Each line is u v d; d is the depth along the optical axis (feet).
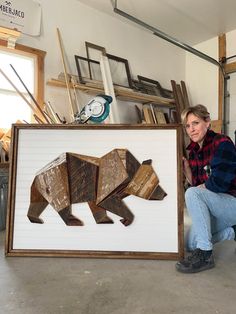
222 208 6.01
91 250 6.56
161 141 6.77
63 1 13.43
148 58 17.20
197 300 4.59
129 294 4.79
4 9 11.53
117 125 6.78
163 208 6.64
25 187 6.81
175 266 5.96
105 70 14.20
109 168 6.75
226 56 17.39
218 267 5.98
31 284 5.16
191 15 15.43
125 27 16.05
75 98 13.19
